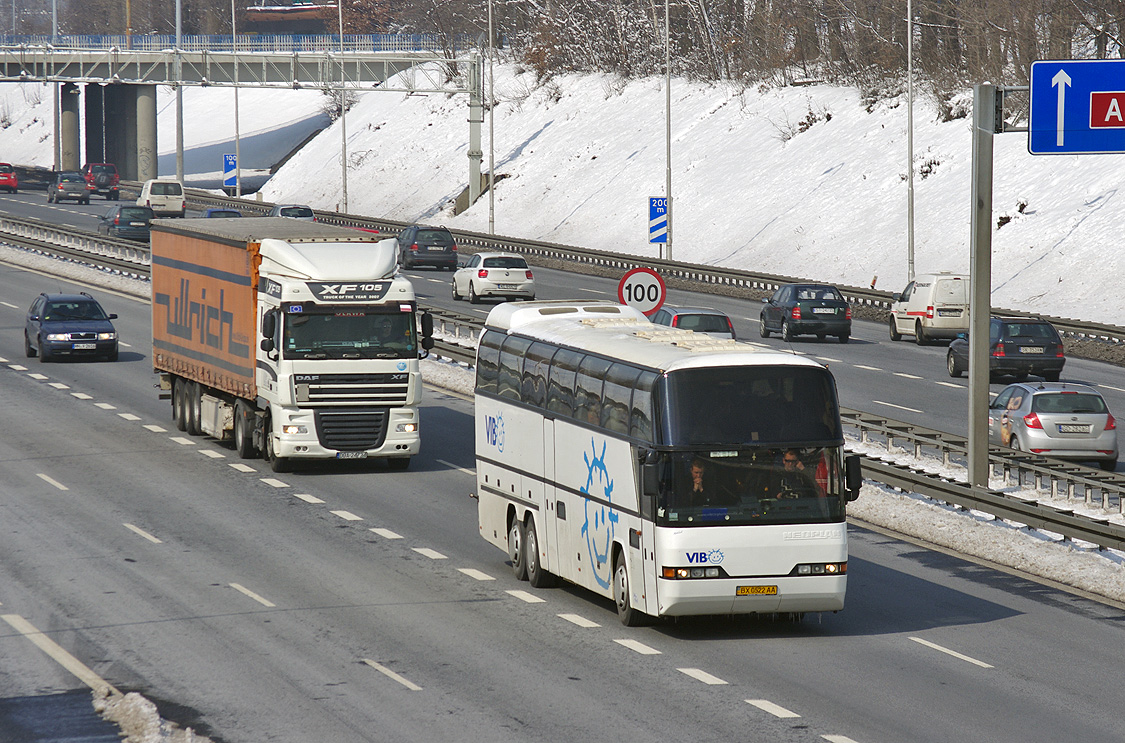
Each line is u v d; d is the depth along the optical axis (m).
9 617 42.16
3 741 31.28
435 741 31.12
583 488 44.25
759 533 39.94
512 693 34.81
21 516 56.88
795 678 36.47
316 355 65.88
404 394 67.00
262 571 48.25
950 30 188.88
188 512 58.03
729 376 40.47
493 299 136.25
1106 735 31.91
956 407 84.81
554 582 47.50
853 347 113.81
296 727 32.12
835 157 179.88
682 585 39.59
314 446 66.19
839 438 40.75
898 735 31.69
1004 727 32.41
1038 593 46.94
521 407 48.94
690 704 33.97
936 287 114.12
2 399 87.00
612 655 38.62
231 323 70.62
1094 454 68.38
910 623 42.78
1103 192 143.62
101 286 145.12
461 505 60.56
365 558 50.56
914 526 56.91
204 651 38.59
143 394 90.19
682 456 39.88
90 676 36.31
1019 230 145.88
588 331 46.84
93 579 46.91
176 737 31.36
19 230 185.88
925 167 165.62
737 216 180.00
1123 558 50.50
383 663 37.53
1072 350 112.62
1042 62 60.00
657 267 161.25
